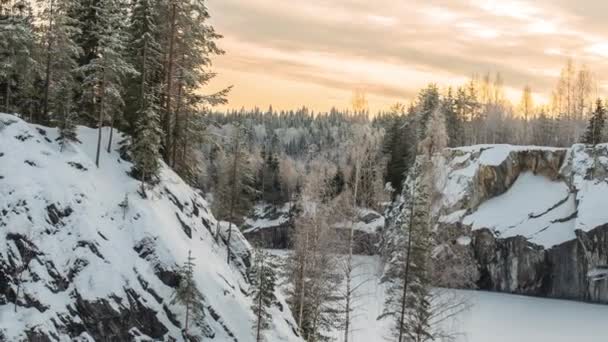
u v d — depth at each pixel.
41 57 42.72
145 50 42.44
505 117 123.75
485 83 133.12
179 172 46.59
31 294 28.44
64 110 38.84
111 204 35.19
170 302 32.19
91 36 46.06
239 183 47.62
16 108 46.62
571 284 67.25
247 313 35.22
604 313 57.00
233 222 47.91
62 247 30.94
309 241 42.03
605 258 65.19
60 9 41.66
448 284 35.44
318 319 41.62
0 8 43.12
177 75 45.03
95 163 37.91
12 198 31.28
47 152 35.31
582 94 111.00
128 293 30.94
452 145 98.81
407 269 31.34
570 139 108.00
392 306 33.38
